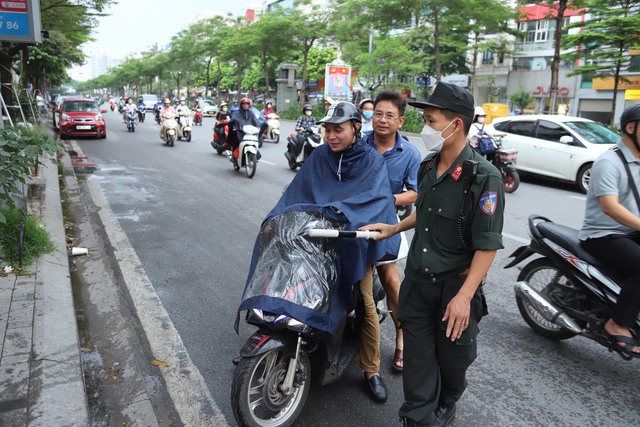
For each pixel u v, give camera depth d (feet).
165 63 262.67
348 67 98.32
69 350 11.07
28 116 59.47
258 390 9.02
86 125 58.23
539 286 13.76
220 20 192.75
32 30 21.57
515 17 85.61
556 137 36.45
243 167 38.06
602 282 11.33
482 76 122.01
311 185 9.93
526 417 10.09
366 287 10.06
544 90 114.62
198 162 43.34
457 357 8.16
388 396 10.64
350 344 10.42
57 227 20.49
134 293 15.65
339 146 9.53
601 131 36.24
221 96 242.37
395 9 84.38
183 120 60.08
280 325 8.43
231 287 16.26
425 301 8.16
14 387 9.60
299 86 168.45
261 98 200.03
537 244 12.86
